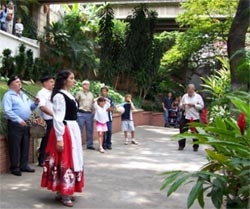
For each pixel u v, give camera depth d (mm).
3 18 13523
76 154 4930
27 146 6617
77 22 19578
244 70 6422
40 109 6781
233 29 7992
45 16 19484
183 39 19812
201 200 2824
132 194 5547
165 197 5441
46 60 17203
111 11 19812
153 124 19969
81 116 9367
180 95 21828
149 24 19859
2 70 11859
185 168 7590
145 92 20312
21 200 4980
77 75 17688
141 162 8109
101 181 6273
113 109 9680
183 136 3088
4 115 6613
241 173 2688
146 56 19656
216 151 3209
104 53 19375
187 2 17703
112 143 11000
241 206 2750
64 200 4867
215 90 10484
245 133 2914
